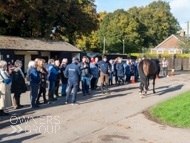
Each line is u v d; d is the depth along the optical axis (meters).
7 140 4.77
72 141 4.65
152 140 4.64
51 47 22.38
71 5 27.53
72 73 8.16
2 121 6.23
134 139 4.70
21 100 9.37
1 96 6.59
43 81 8.32
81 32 30.30
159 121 6.06
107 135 4.96
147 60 9.42
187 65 33.44
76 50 24.70
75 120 6.21
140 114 6.78
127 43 58.00
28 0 21.61
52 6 24.33
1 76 6.55
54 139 4.79
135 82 15.52
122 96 9.95
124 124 5.77
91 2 34.69
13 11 21.66
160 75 21.02
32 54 24.17
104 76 10.58
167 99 8.78
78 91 11.63
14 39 20.78
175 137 4.82
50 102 8.80
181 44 35.72
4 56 17.67
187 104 7.37
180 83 14.41
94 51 60.31
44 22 27.44
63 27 29.14
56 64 9.41
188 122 5.77
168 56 37.94
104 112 7.07
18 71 7.68
